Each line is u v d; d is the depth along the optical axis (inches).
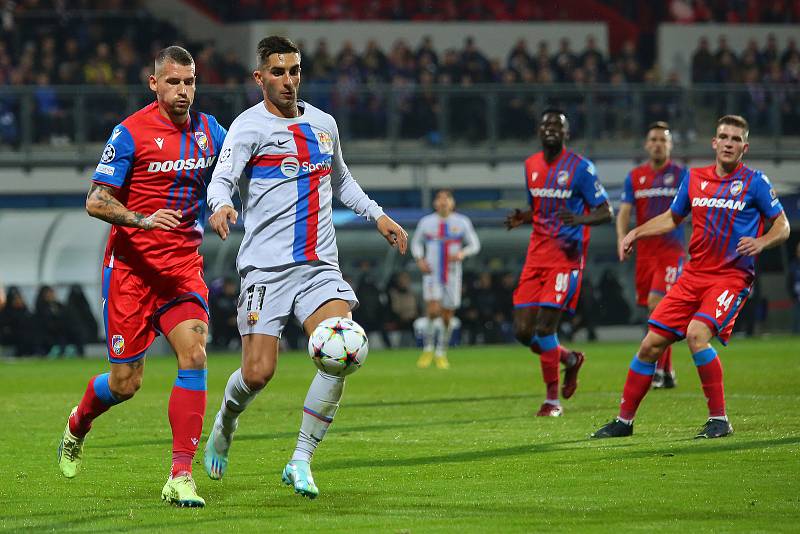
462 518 860.6
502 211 3818.9
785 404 1622.8
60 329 3380.9
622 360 2677.2
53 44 4074.8
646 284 1950.1
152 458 1194.6
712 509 882.8
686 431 1342.3
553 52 4726.9
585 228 1599.4
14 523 853.2
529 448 1221.1
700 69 4407.0
